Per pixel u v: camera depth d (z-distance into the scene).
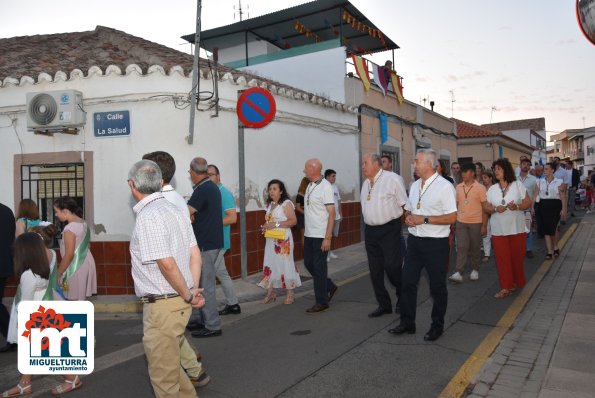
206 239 5.44
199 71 7.99
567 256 9.85
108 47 9.66
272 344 5.21
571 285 7.42
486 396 3.88
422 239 5.16
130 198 7.73
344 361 4.64
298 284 6.91
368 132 13.37
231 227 8.48
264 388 4.11
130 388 4.29
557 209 9.42
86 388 4.31
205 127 8.10
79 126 7.81
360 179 12.96
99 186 7.82
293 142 10.27
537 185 9.55
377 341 5.16
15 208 8.17
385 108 14.73
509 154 29.78
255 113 7.79
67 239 5.48
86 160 7.86
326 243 6.23
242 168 8.18
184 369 4.03
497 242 6.91
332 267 9.54
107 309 7.21
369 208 5.86
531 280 7.84
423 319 5.91
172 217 3.36
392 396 3.90
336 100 13.31
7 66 9.05
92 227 7.83
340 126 12.01
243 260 8.37
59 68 8.23
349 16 14.46
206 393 4.04
